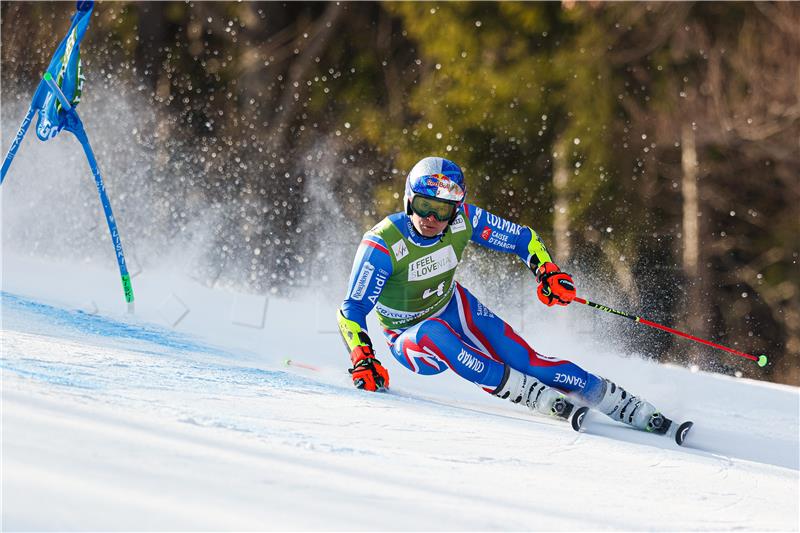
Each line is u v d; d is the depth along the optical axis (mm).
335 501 6633
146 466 6512
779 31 57188
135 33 60062
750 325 59906
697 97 57656
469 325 14500
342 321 13719
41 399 7910
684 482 9695
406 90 59688
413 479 7859
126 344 13570
